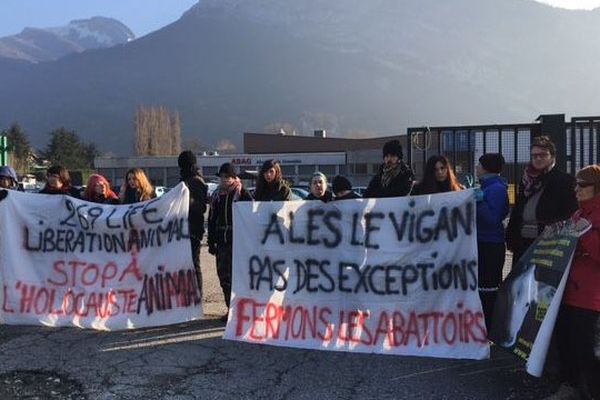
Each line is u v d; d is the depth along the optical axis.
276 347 6.48
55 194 7.90
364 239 6.23
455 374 5.67
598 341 4.85
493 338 5.57
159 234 7.18
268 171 7.29
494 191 6.02
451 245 5.98
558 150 8.13
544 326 4.89
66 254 7.38
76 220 7.39
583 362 4.87
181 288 7.15
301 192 25.36
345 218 6.30
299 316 6.34
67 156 107.50
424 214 6.09
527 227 5.96
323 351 6.34
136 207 7.27
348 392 5.29
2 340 6.82
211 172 88.38
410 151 9.13
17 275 7.43
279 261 6.44
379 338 6.09
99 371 5.84
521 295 5.29
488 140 9.02
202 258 13.54
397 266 6.12
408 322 6.05
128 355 6.27
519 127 8.55
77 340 6.79
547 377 5.54
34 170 94.88
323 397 5.19
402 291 6.09
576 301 4.88
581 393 5.00
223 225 7.48
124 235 7.25
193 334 6.97
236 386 5.44
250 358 6.14
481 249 6.08
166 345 6.57
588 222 4.83
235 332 6.43
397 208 6.17
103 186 8.03
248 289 6.49
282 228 6.44
